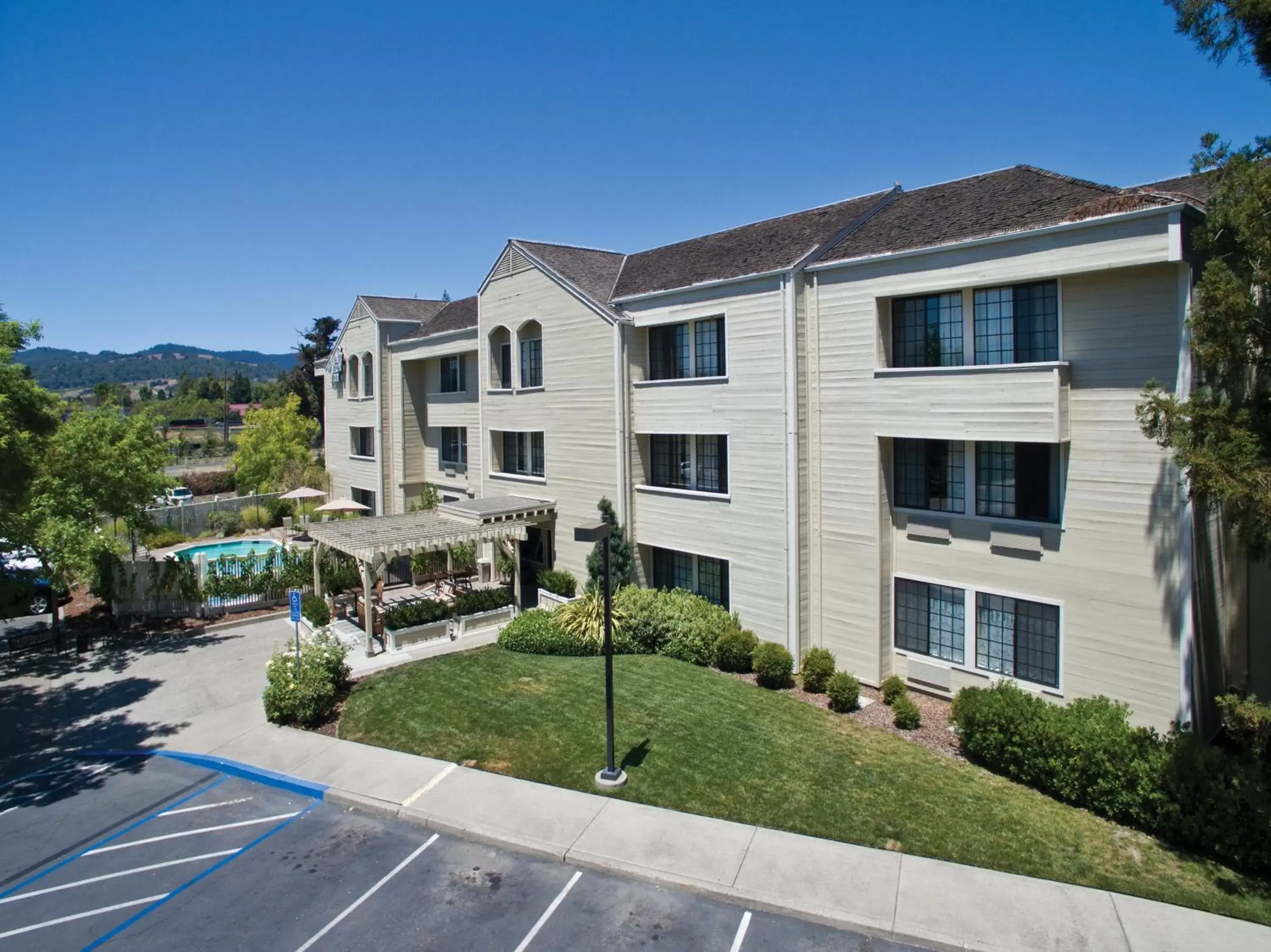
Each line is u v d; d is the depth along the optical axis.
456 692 18.33
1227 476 10.66
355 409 41.22
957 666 17.20
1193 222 13.30
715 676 19.08
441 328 34.59
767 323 19.36
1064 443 15.16
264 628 25.69
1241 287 10.84
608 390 23.67
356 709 17.78
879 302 17.58
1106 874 10.92
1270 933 9.66
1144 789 11.95
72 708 19.03
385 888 11.40
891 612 18.33
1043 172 17.55
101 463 26.53
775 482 19.47
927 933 9.78
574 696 17.73
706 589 22.38
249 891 11.45
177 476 62.50
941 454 17.38
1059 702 15.52
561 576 25.34
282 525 45.72
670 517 22.59
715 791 13.44
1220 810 11.26
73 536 23.84
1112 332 14.32
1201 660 14.21
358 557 21.70
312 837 12.91
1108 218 13.69
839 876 11.02
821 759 14.51
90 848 12.84
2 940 10.55
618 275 26.67
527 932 10.27
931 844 11.73
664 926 10.30
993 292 16.03
